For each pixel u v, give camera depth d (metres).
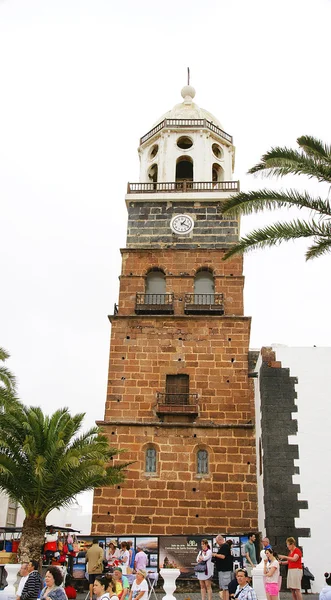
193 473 30.72
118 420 32.34
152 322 34.56
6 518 52.88
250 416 32.19
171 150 40.62
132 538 26.03
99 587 13.19
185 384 33.38
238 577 13.97
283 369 28.78
